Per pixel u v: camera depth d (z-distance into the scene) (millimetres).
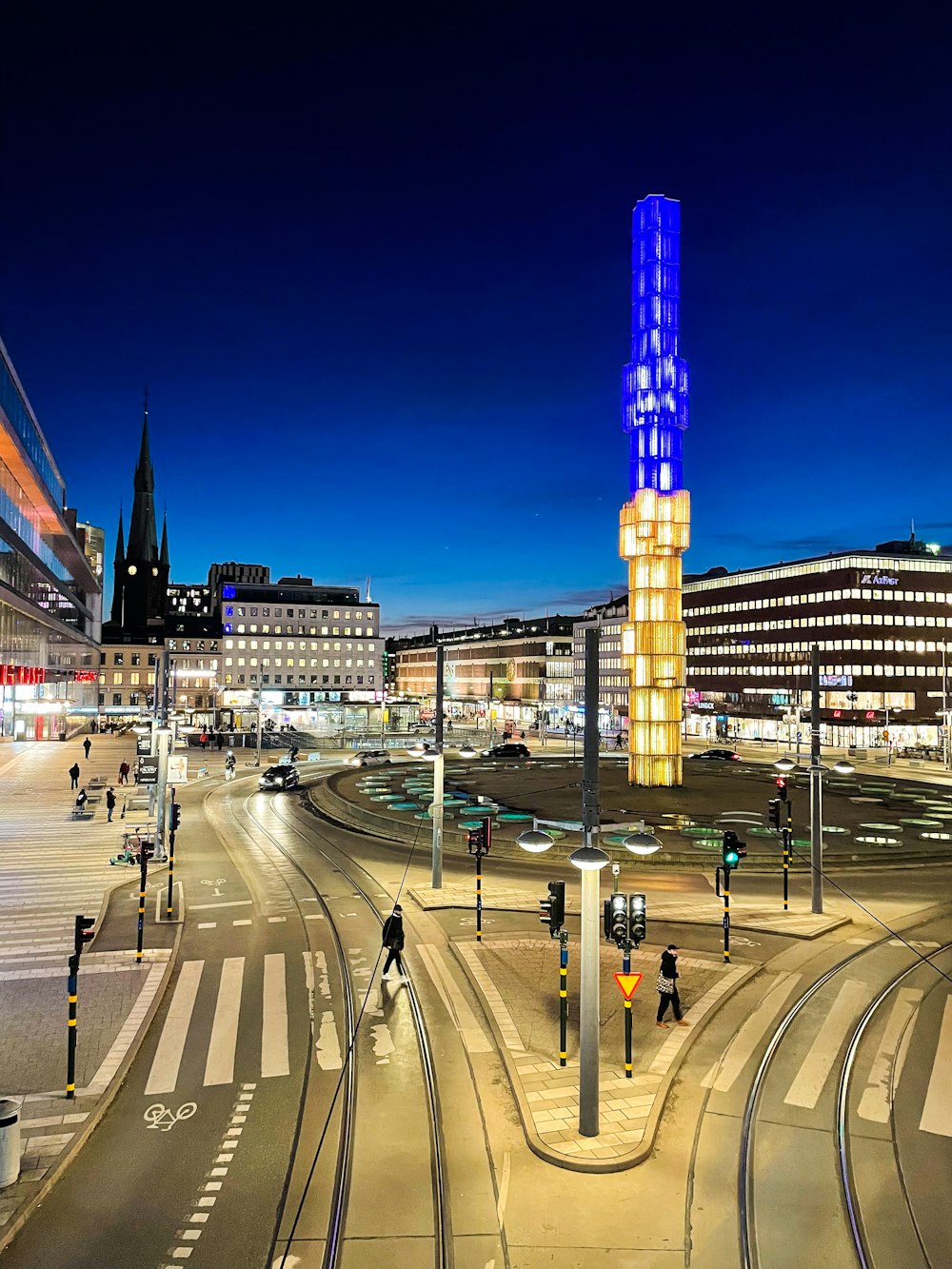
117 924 22891
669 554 48219
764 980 18859
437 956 20219
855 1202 10469
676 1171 11195
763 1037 15672
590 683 12328
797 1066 14461
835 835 36531
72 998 13062
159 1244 9578
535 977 18734
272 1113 12609
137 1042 14945
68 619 107500
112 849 33844
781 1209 10352
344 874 29750
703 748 97375
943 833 37250
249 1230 9836
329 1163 11250
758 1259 9398
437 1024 16031
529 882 28516
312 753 84688
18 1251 9445
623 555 48750
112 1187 10680
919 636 100375
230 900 25812
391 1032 15672
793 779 58719
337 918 23672
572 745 101062
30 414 68625
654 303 46406
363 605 165750
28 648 79875
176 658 156125
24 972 18766
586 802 12273
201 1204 10320
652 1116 12414
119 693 153000
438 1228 9883
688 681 127250
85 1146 11641
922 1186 10883
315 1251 9469
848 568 98000
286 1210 10211
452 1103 12977
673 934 22469
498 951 20547
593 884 12125
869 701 97500
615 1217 10164
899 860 32250
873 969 19641
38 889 26906
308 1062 14352
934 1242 9727
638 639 48875
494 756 77688
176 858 32656
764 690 109812
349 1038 15383
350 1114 12570
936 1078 14078
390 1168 11164
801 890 27812
